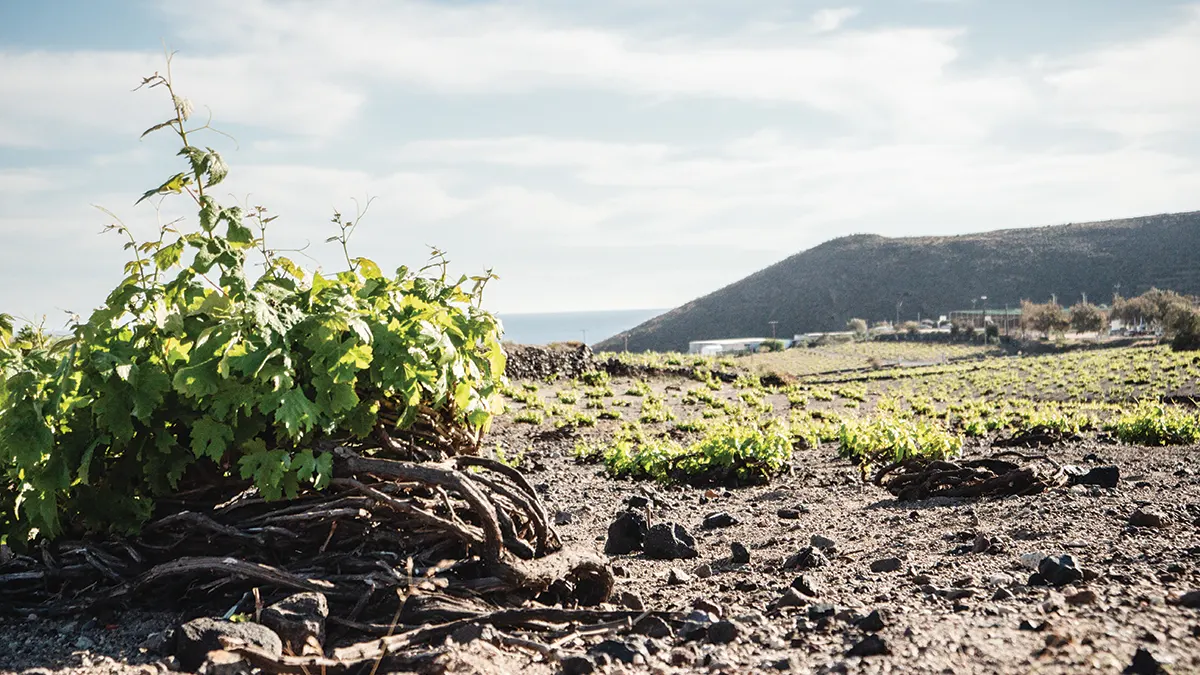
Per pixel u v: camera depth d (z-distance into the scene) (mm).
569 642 3260
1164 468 9523
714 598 4445
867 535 6367
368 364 3727
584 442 15930
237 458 3785
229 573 3543
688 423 19016
